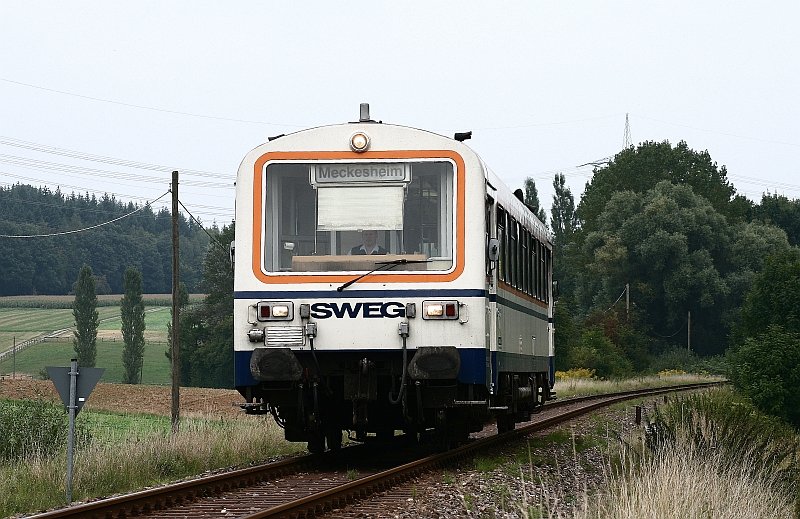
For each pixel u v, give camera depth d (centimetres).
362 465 2478
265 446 2853
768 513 2067
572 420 4416
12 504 1933
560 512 1714
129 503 1722
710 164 17912
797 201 18850
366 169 2275
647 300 15075
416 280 2236
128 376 14775
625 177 17738
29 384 7994
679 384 10225
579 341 11812
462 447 2712
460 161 2259
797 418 7119
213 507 1784
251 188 2277
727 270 15238
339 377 2370
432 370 2206
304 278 2247
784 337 7281
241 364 2256
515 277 2778
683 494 1842
